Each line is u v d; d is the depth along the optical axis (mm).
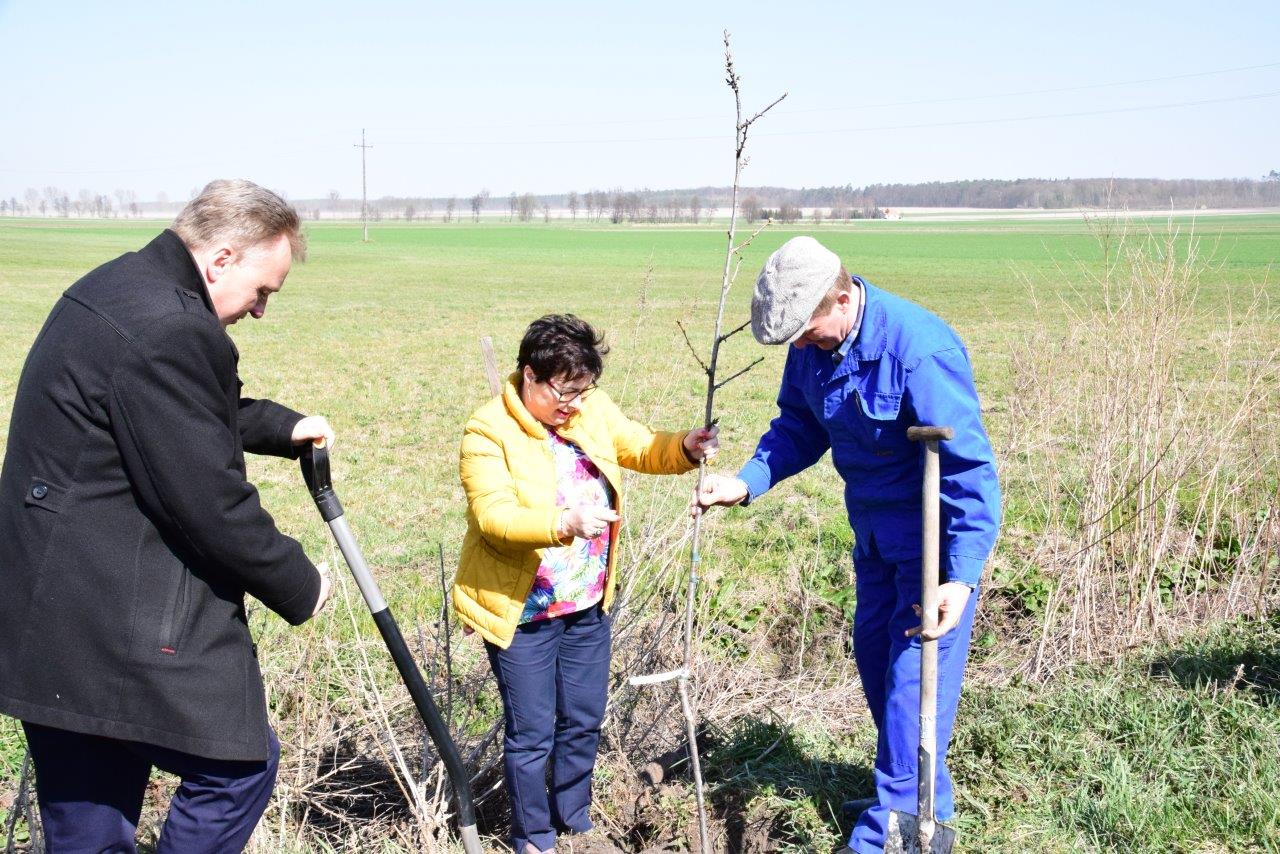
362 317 27062
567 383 3088
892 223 138500
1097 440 5156
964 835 3459
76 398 2346
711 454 3174
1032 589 5371
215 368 2441
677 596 4887
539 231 113375
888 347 3008
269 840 3408
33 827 3326
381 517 8312
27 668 2396
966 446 2959
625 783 3936
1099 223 5543
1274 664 4492
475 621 3279
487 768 3912
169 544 2467
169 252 2479
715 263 53969
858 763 3920
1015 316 25062
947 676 3215
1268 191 146625
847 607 5672
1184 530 5961
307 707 4039
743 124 2975
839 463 3273
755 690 4586
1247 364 5676
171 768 2596
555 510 2986
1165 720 4023
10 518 2408
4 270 42094
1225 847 3328
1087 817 3512
